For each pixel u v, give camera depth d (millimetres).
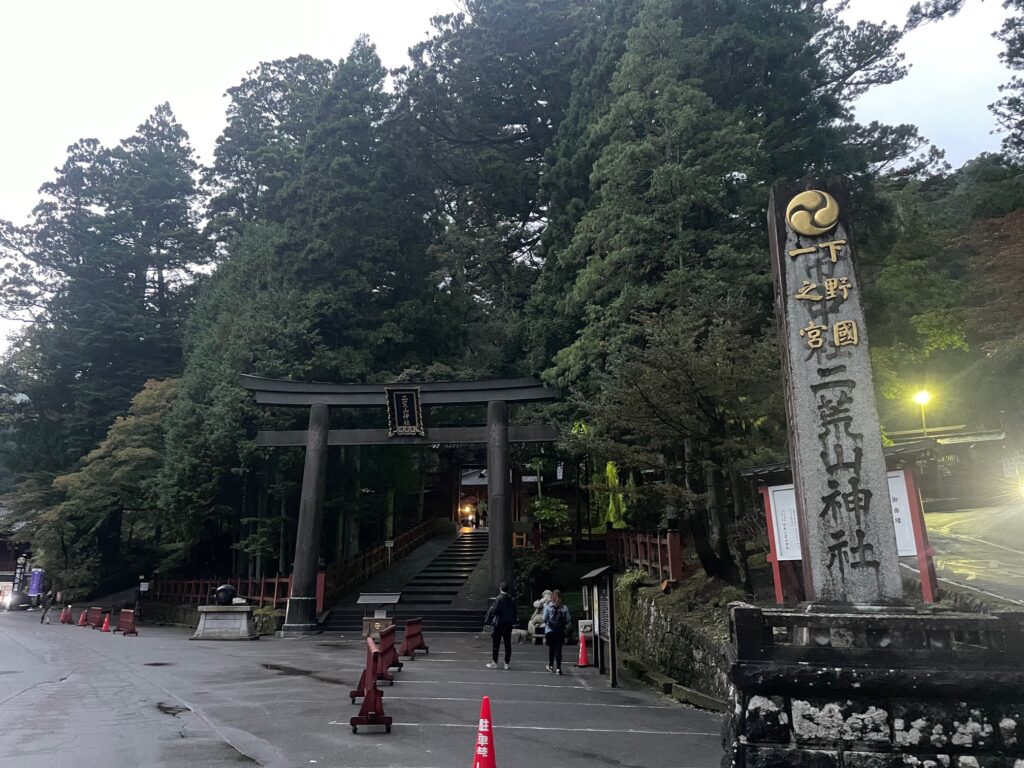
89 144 44469
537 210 35094
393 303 32094
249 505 30797
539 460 28953
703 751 7344
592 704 10359
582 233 20312
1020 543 12406
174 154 46500
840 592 6145
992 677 5047
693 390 11969
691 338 12336
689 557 17516
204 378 29000
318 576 25328
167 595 34250
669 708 10109
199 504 27484
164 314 45312
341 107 31156
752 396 12133
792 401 6711
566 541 30047
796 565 9852
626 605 18516
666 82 18094
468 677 13141
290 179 32906
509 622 14641
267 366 27453
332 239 29984
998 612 5297
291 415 28094
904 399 26766
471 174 35719
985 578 9305
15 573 52312
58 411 41469
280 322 28391
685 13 20328
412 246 32719
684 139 17703
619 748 7469
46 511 36906
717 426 12453
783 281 6969
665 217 17656
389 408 25250
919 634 5406
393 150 32219
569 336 24125
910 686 5125
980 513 17422
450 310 33781
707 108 18031
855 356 6570
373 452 31516
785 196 7125
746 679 5371
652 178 17656
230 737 8148
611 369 15500
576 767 6648
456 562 32938
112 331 41906
